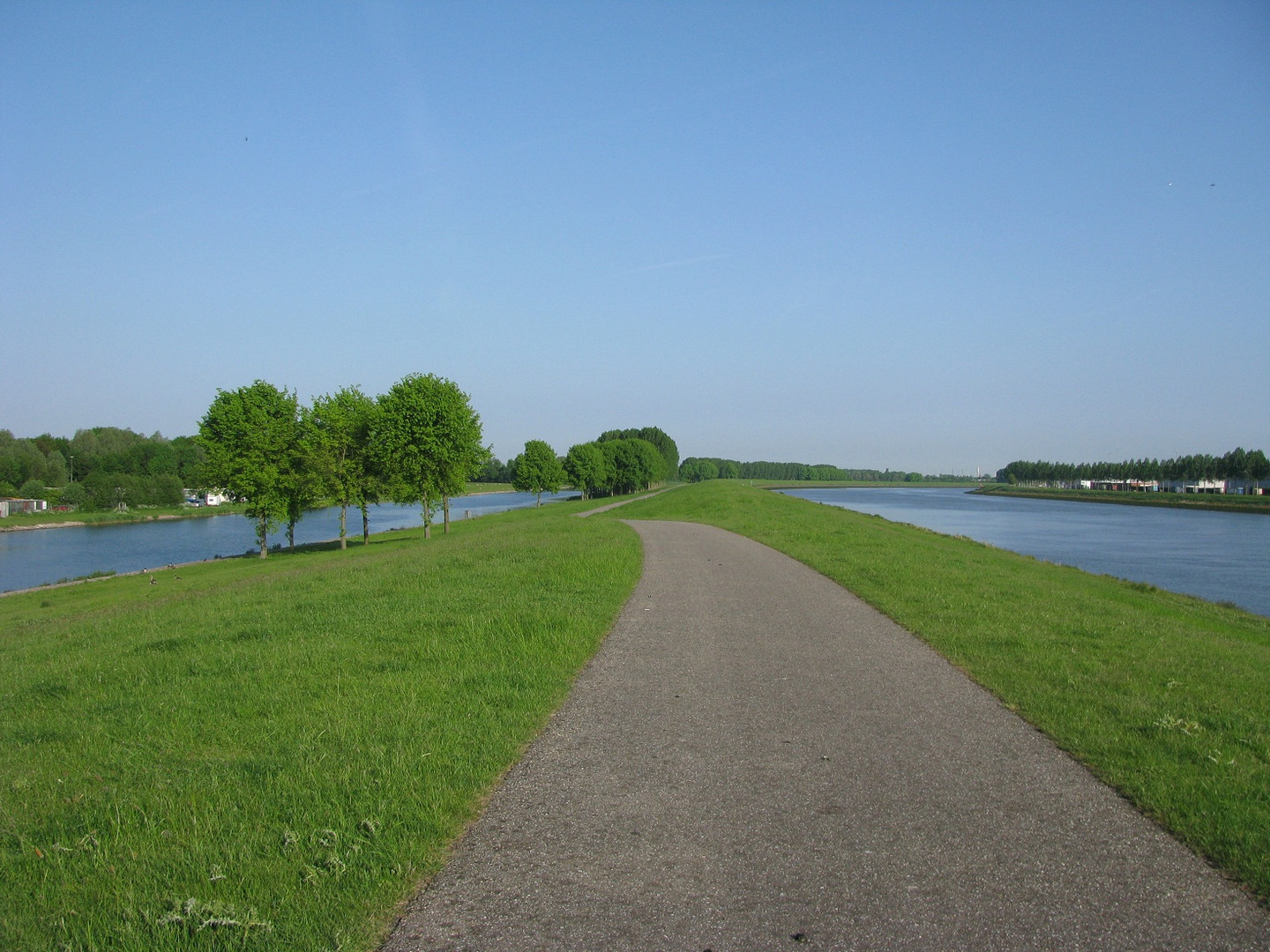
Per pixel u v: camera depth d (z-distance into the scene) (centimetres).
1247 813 502
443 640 1005
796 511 4362
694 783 562
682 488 9594
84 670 912
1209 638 1188
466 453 4562
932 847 464
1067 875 431
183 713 725
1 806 530
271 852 454
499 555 1936
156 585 2938
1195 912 396
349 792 532
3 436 11781
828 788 552
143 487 9800
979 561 2175
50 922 390
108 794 543
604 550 1986
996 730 678
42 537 6762
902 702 762
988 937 373
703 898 407
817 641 1032
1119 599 1730
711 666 902
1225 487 14600
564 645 973
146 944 369
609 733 671
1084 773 580
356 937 374
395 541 4616
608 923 385
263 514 4253
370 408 4588
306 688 801
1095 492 15000
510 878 430
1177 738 644
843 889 416
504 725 677
